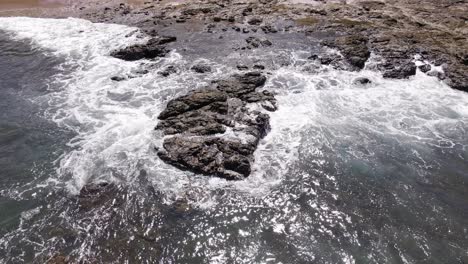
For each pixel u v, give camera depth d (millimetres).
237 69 31812
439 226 19016
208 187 20688
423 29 38906
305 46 35656
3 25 41219
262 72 31438
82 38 38062
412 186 21359
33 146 23812
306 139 24234
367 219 19219
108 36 38375
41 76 31562
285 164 22297
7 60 33906
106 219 18984
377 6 44781
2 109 27312
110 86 29922
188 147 22250
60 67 32812
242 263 17031
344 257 17297
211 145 22531
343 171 22078
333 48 35000
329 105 27781
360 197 20484
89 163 22344
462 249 17891
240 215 19203
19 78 31266
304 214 19375
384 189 21047
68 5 47781
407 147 24234
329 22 40375
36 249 17516
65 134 24797
